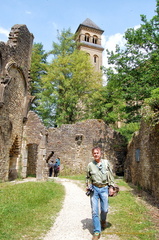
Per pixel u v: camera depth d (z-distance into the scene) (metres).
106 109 20.94
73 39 26.27
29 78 15.75
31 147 18.02
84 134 18.08
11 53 12.75
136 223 4.75
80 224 4.69
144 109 7.52
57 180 13.02
